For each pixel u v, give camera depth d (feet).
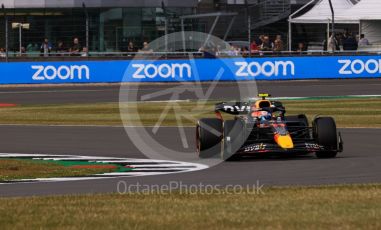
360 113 281.33
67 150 195.62
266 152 160.35
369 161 161.27
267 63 433.07
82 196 118.42
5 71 426.10
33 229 94.32
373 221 95.71
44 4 488.44
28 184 138.00
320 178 137.69
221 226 94.48
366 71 443.32
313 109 298.97
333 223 94.99
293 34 519.60
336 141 163.73
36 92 392.27
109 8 485.97
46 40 462.19
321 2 495.00
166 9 490.90
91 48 485.15
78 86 418.72
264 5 520.01
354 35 502.38
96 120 272.10
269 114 168.35
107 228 94.32
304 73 437.17
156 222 97.50
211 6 507.71
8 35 438.40
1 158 180.65
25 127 252.21
